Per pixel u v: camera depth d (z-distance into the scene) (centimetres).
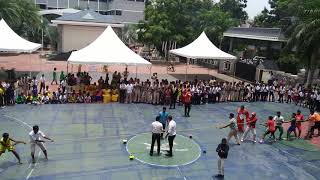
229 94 2488
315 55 2733
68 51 4606
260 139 1655
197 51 2934
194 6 5003
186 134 1662
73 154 1323
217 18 4841
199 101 2330
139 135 1594
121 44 2406
